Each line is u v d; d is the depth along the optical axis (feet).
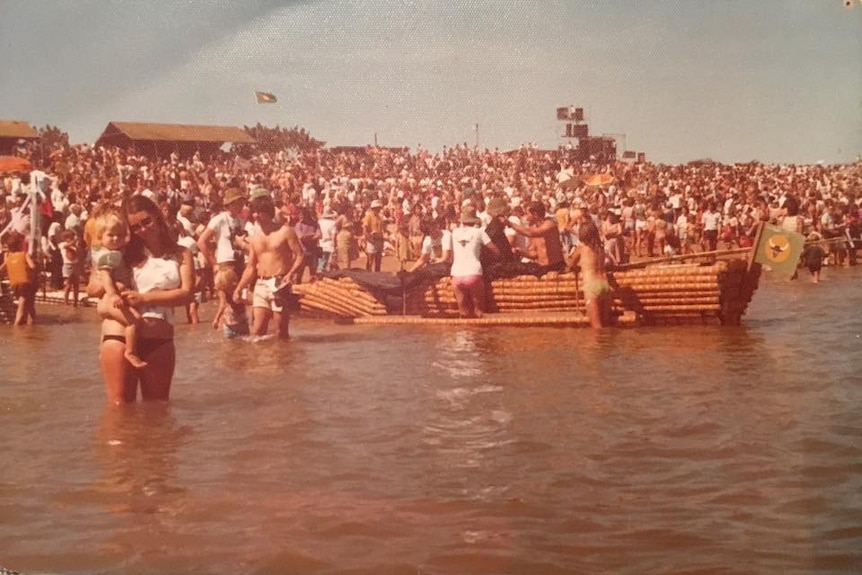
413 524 10.58
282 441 13.96
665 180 48.80
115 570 9.64
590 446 13.48
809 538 9.99
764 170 45.88
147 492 11.69
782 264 28.35
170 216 21.31
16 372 20.12
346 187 30.04
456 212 33.58
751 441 13.50
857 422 14.34
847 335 24.20
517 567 9.32
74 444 14.06
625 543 10.07
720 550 9.64
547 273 30.96
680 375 19.04
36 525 10.76
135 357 16.48
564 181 33.78
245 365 21.24
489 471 12.39
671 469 12.41
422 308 32.22
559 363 21.13
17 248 31.81
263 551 9.97
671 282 28.71
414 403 16.51
